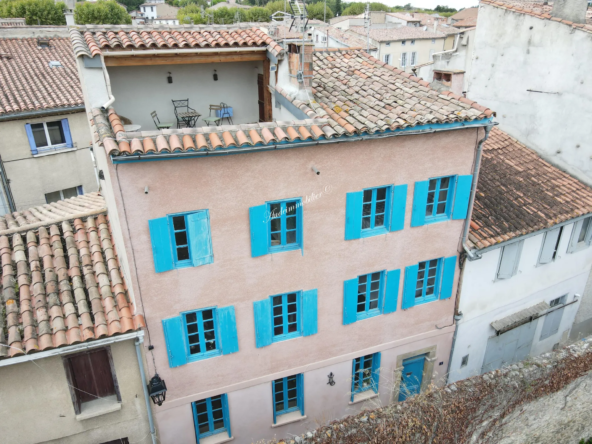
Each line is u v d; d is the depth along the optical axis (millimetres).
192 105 11391
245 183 8586
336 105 9625
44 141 18109
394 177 9875
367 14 24922
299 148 8688
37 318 8250
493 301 13062
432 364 12914
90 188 19875
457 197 10734
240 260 9234
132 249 8219
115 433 9695
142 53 9125
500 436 9781
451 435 8930
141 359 9125
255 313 9852
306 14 9250
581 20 13375
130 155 7238
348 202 9617
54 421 8984
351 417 8680
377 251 10547
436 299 12023
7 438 8742
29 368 8312
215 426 11203
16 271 9148
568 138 13938
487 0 15273
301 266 9898
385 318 11555
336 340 11203
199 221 8508
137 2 102375
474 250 11219
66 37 22938
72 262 9328
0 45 20531
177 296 8992
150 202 8016
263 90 11414
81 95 18391
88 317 8406
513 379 9445
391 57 47906
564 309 15445
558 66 13680
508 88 15320
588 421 11188
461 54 20578
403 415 8594
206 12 58938
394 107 9703
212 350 10086
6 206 17609
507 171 13859
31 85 18234
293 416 11656
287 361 10852
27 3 49219
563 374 9922
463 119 9477
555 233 13203
